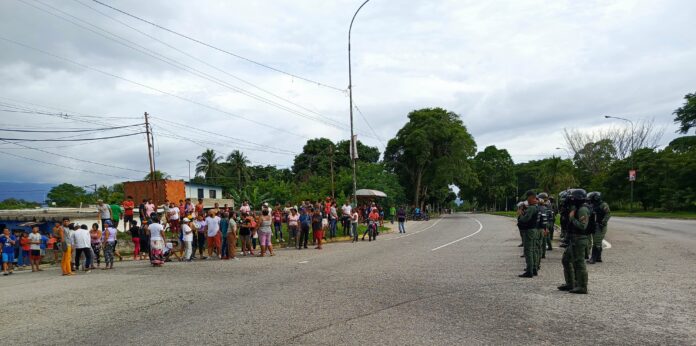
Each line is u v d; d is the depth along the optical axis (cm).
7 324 762
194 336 634
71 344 623
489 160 9588
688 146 6153
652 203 5759
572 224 866
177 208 2177
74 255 1712
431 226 3731
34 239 1711
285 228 2578
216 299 901
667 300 796
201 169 8331
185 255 1720
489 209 11619
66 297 1011
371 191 3922
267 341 598
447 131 6253
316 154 8175
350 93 2898
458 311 743
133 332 673
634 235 2120
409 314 727
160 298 941
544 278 1048
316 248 2006
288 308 790
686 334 602
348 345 573
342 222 2562
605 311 727
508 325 655
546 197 1570
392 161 6788
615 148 7312
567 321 672
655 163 5544
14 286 1265
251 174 8456
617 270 1121
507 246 1803
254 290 985
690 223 3112
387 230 3194
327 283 1039
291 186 4694
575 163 7606
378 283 1019
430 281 1033
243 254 1827
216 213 1781
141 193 3441
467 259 1419
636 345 561
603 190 6344
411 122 6619
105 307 876
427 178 6731
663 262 1243
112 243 1638
